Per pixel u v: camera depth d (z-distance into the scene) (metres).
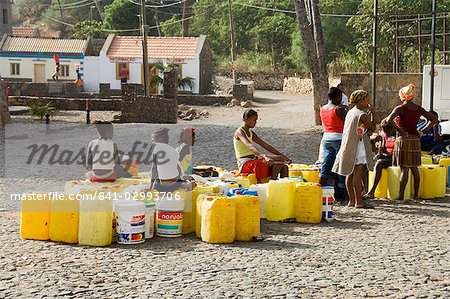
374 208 12.52
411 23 37.50
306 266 8.77
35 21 102.94
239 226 10.03
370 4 42.19
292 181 11.43
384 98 26.11
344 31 58.06
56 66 56.38
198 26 78.69
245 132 12.78
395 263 8.96
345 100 19.42
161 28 79.50
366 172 13.60
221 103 46.06
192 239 10.16
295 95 52.88
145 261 8.94
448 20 39.53
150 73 52.28
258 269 8.62
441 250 9.64
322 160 12.98
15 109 36.78
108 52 55.91
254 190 10.90
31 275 8.30
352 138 12.31
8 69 57.81
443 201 13.40
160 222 10.24
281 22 69.38
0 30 70.94
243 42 71.75
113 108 40.19
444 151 16.94
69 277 8.23
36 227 9.98
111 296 7.57
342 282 8.13
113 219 10.02
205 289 7.82
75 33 78.06
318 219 11.26
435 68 22.09
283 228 10.91
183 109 40.72
